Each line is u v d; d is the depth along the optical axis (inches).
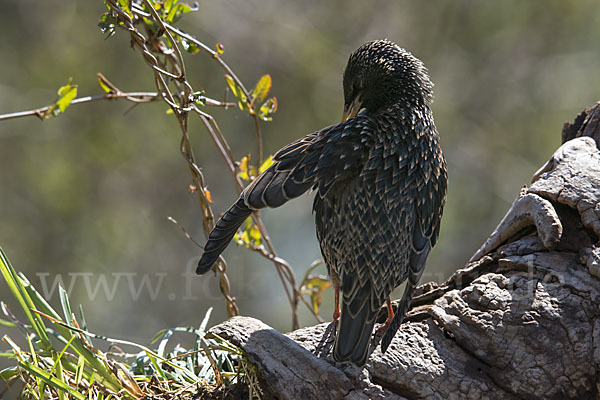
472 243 609.3
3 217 575.2
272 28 610.9
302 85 609.0
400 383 175.9
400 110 201.2
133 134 601.0
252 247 258.1
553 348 179.8
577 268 190.5
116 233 602.9
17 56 585.6
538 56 639.8
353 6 632.4
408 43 635.5
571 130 229.5
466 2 633.6
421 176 193.8
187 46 220.5
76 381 175.2
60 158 589.3
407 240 188.1
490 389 177.5
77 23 586.9
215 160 624.4
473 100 641.0
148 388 187.3
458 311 186.1
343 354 170.2
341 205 184.5
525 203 203.3
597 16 629.3
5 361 507.2
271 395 175.9
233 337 179.8
